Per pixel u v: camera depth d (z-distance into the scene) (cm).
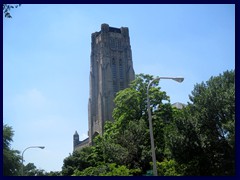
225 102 3656
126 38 16912
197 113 3788
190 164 3712
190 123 3716
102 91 15500
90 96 16438
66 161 8056
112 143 4544
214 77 4084
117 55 16500
